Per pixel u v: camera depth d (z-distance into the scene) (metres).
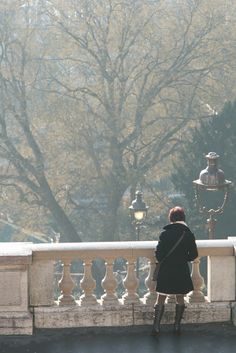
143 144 98.38
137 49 96.62
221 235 72.94
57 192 98.56
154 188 103.44
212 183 31.88
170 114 98.81
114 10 93.38
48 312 16.80
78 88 93.38
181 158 88.31
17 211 101.38
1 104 94.62
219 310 17.11
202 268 61.12
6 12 93.12
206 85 98.38
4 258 16.33
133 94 97.62
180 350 15.44
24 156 100.12
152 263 17.05
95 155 96.75
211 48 96.56
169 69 95.88
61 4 94.75
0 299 16.52
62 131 96.62
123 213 99.50
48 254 16.73
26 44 94.25
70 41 96.19
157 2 96.81
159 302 16.34
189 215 75.38
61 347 15.70
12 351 15.49
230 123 79.00
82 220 99.88
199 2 95.81
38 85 97.50
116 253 16.94
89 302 17.05
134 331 16.67
